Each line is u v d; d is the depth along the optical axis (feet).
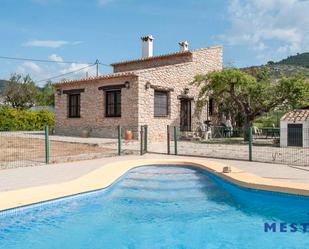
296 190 24.80
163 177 34.73
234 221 23.16
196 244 19.97
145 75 66.08
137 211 25.07
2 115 100.37
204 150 51.49
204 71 81.87
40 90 196.13
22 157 43.65
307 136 53.06
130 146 57.88
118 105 69.21
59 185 26.78
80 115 76.48
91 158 43.86
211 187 31.30
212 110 83.76
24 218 22.07
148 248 19.40
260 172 32.83
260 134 77.41
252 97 65.92
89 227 22.17
